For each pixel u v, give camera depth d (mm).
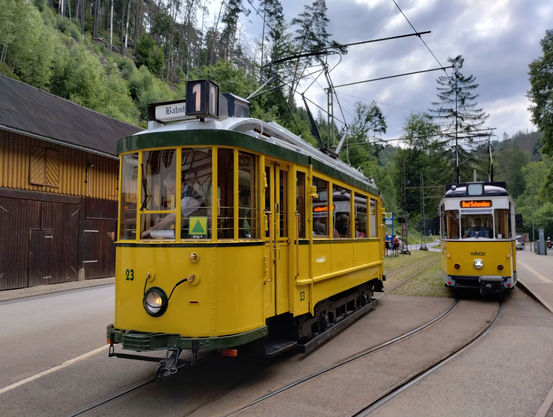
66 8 65812
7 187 12961
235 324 4703
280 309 5535
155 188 4902
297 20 36250
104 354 6484
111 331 4879
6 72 28688
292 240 5820
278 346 5629
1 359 6238
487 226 11109
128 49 67438
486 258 10961
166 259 4688
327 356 6293
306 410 4312
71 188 15297
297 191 6035
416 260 25391
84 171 15859
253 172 5156
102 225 16719
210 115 4977
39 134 13195
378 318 9094
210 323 4574
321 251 6723
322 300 6953
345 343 7047
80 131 15992
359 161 49781
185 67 73438
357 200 8945
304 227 6203
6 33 29062
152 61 62469
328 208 7141
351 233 8383
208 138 4738
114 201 17312
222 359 6152
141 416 4223
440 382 5125
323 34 35906
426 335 7520
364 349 6656
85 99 32250
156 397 4723
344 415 4199
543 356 6109
